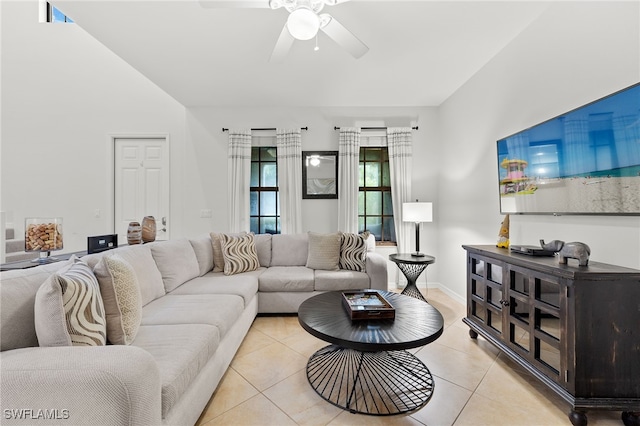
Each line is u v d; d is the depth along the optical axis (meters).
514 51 2.45
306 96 3.67
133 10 2.03
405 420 1.44
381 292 2.25
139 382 0.88
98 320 1.18
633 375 1.39
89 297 1.16
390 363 1.97
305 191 4.03
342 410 1.51
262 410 1.51
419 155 4.03
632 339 1.39
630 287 1.40
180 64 2.83
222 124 4.01
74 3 1.95
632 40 1.56
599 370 1.39
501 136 2.64
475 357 2.07
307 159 4.04
